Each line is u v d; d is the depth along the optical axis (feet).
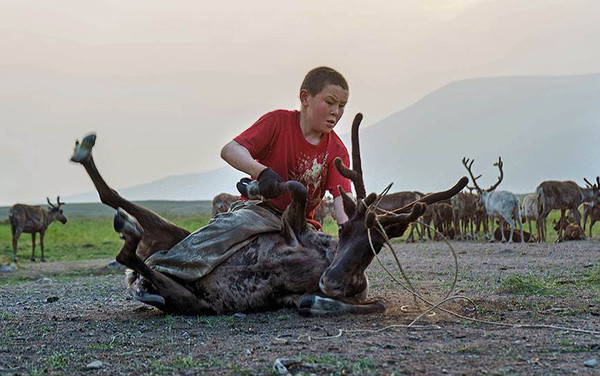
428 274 39.88
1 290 39.58
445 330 19.36
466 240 98.32
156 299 21.57
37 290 38.55
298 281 22.62
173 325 21.18
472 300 23.76
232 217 22.63
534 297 26.37
